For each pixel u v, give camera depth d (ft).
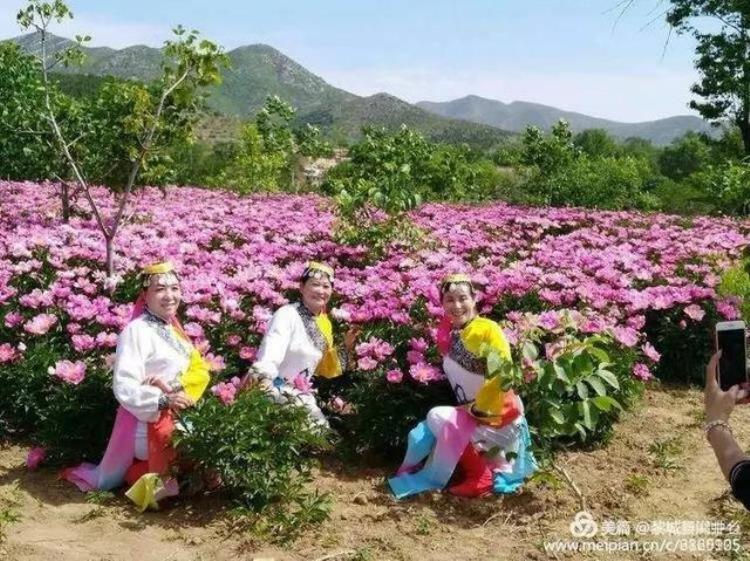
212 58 27.68
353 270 29.43
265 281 24.81
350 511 15.80
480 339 16.72
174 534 14.52
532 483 17.15
